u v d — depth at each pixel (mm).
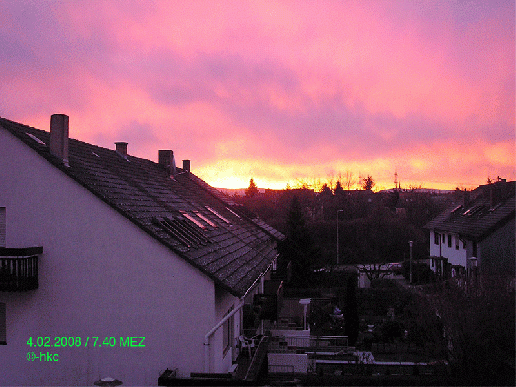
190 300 13273
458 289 18125
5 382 13867
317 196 82375
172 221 15711
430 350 20859
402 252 60031
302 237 45938
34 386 13758
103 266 13641
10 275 13211
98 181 14727
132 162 21453
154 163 25938
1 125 14117
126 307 13516
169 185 22234
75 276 13719
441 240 41781
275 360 21062
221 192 34594
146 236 13531
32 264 13586
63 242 13805
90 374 13516
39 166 13984
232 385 11133
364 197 79312
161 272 13430
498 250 29688
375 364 22531
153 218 14672
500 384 16453
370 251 59188
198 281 13281
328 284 45469
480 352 16750
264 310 22781
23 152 14070
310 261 45344
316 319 32188
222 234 19328
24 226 13945
